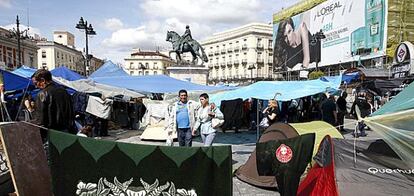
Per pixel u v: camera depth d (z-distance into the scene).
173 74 27.31
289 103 14.62
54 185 2.96
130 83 12.51
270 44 79.88
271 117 8.59
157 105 11.99
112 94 13.41
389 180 3.39
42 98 3.95
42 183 2.98
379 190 3.31
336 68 38.25
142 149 3.03
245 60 79.62
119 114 15.30
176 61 30.70
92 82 11.98
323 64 39.50
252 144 10.62
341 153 3.74
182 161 3.03
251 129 14.67
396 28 29.27
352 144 3.88
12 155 2.85
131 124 15.41
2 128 2.82
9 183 3.56
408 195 3.26
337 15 36.75
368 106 11.85
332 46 37.72
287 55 48.28
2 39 47.69
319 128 6.01
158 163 3.03
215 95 9.47
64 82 10.66
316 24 41.06
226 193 3.03
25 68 10.60
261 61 78.81
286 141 4.01
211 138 6.83
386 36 29.28
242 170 6.25
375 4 30.61
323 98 13.38
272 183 5.61
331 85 9.52
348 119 15.74
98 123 12.50
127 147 3.03
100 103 12.32
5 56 48.91
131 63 96.75
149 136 11.59
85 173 2.99
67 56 79.50
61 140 2.99
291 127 5.72
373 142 3.90
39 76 4.09
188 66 27.78
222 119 6.88
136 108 15.12
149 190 3.01
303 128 6.00
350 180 3.42
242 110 14.13
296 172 3.88
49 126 3.97
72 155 2.99
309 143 3.88
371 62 32.00
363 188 3.34
